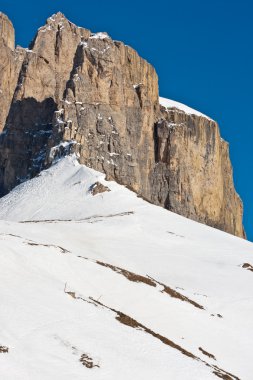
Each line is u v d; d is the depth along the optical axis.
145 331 39.41
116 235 99.00
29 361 28.14
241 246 108.56
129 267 77.19
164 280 75.44
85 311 38.19
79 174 150.12
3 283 38.97
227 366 46.16
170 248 96.38
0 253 45.03
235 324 59.16
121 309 49.25
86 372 28.98
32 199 143.38
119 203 133.88
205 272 82.19
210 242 107.81
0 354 27.72
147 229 109.25
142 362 32.66
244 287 76.06
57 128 168.88
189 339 48.84
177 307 55.34
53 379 27.02
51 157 165.62
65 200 137.75
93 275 52.81
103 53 182.38
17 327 31.66
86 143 164.12
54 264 49.88
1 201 152.88
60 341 31.59
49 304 37.06
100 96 176.88
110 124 172.75
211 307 64.44
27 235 75.88
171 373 32.38
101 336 34.34
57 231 88.81
